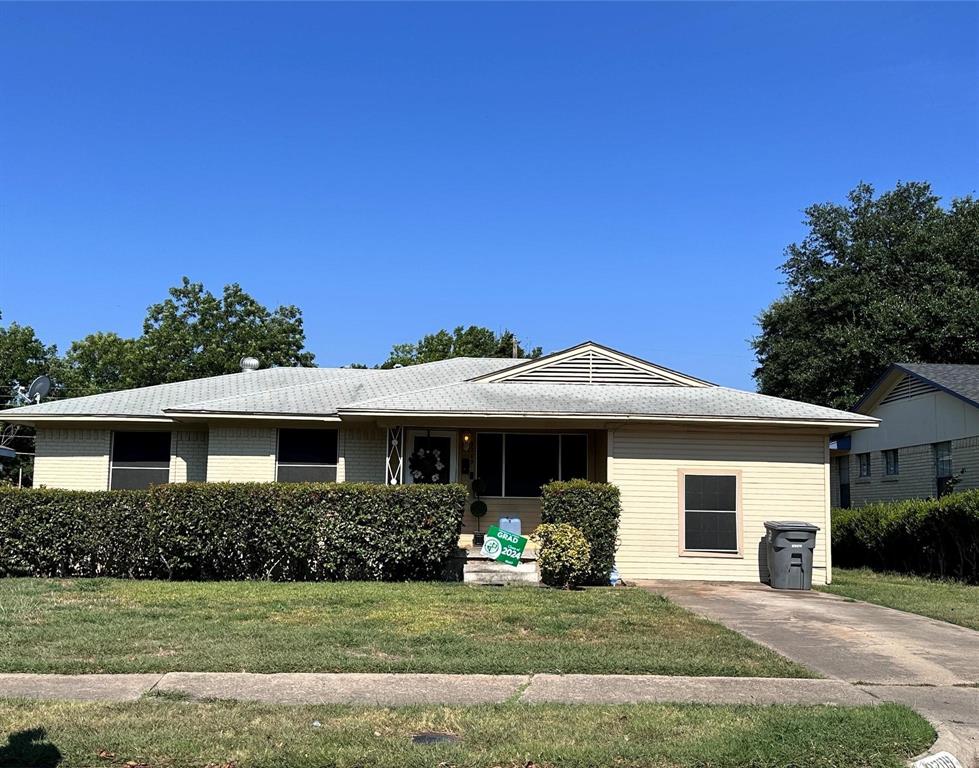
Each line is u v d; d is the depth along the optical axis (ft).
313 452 60.29
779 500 52.90
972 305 101.81
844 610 39.34
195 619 33.22
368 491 45.98
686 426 52.95
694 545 52.47
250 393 62.28
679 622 34.42
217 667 25.55
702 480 52.95
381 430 59.67
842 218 122.21
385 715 20.98
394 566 46.39
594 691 23.67
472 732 19.69
